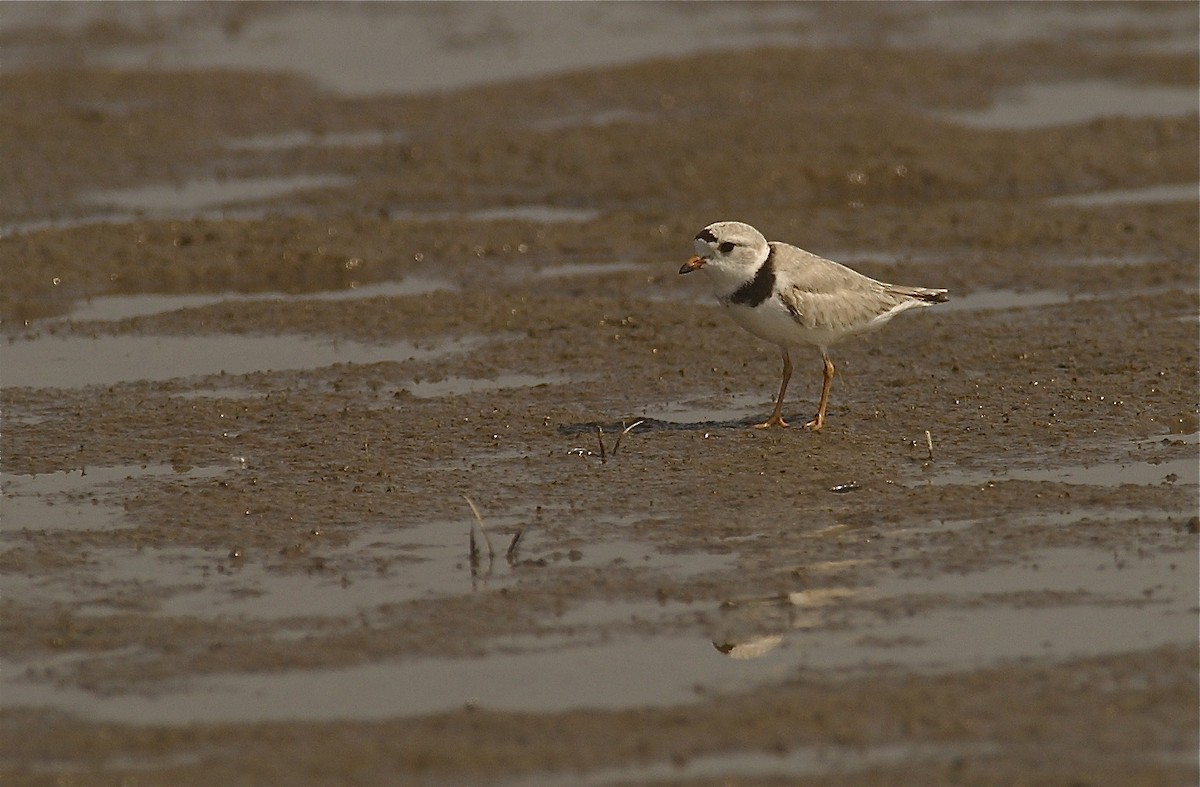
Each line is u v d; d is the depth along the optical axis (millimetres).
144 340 18484
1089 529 12469
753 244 14094
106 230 22141
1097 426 14820
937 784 8930
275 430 15344
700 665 10438
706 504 13172
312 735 9625
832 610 11188
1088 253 21016
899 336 17891
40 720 9914
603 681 10234
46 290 20422
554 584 11727
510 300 19469
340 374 17094
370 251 21672
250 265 21266
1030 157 25641
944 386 16156
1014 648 10523
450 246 21891
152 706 10062
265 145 27094
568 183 25000
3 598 11719
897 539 12398
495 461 14367
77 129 27344
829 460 14094
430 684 10258
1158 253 20875
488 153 26062
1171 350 16969
